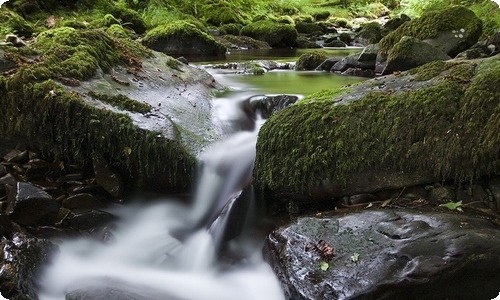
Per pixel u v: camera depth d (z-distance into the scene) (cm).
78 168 369
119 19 1195
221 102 511
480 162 307
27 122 358
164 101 448
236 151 417
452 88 334
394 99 347
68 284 293
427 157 321
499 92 315
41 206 329
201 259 336
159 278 313
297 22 2019
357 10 2941
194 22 1303
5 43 425
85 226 344
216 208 372
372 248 270
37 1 1108
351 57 784
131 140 362
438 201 315
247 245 342
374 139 335
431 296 252
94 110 360
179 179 377
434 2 1409
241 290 301
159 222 369
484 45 622
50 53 418
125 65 485
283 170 354
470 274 251
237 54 1140
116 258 330
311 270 271
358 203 335
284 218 356
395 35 730
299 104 382
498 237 259
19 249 289
